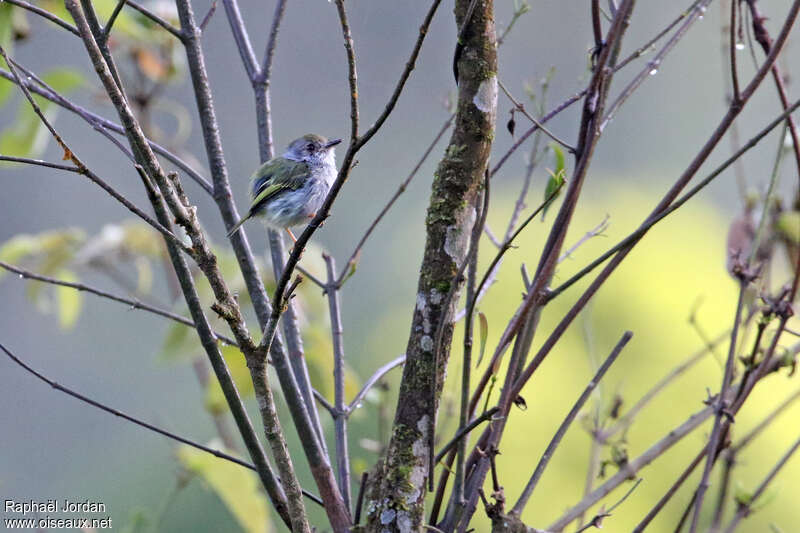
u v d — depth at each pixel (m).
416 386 5.36
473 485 5.39
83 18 4.84
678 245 19.64
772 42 6.22
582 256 18.89
